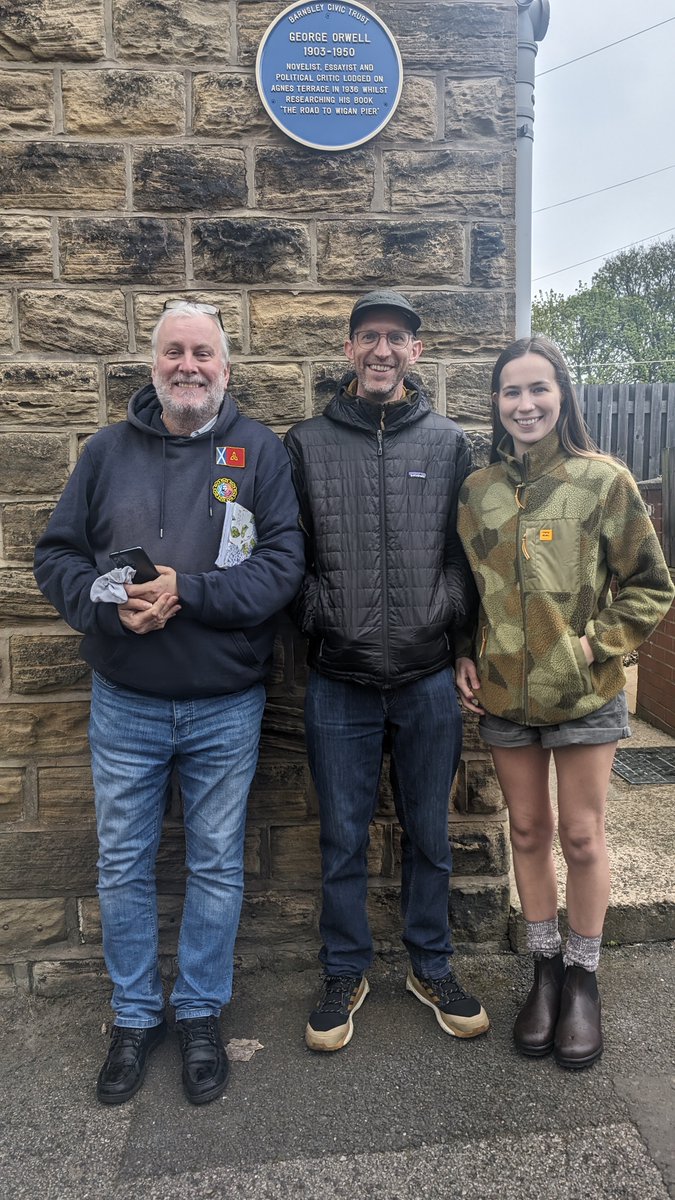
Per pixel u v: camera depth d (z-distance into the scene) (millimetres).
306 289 2633
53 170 2535
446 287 2666
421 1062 2270
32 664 2650
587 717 2148
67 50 2500
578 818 2213
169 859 2729
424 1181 1883
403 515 2232
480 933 2811
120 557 1983
